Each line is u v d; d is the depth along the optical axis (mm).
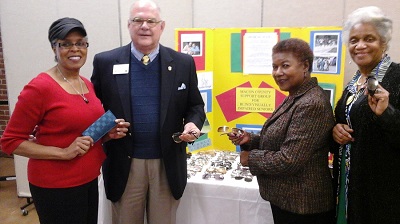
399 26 2346
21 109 1381
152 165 1752
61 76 1483
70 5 2895
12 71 3121
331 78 2188
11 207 3238
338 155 1506
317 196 1406
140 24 1620
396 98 1221
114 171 1773
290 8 2543
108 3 2822
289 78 1422
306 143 1341
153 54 1717
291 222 1469
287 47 1412
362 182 1312
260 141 1584
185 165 1895
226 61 2383
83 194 1527
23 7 2979
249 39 2293
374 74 1309
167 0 2754
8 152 1417
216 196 2008
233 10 2672
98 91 1775
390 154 1265
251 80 2352
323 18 2486
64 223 1511
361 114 1283
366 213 1327
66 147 1455
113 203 1858
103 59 1754
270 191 1496
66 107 1425
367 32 1269
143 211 1858
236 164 2285
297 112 1375
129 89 1693
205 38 2326
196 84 1881
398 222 1293
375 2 2367
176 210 1952
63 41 1424
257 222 1969
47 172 1447
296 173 1410
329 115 1381
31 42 3029
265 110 2361
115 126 1534
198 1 2732
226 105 2449
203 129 2443
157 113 1715
